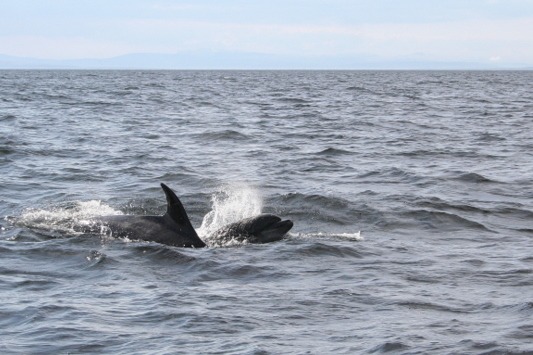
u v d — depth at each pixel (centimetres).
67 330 1052
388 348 988
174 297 1213
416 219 1920
